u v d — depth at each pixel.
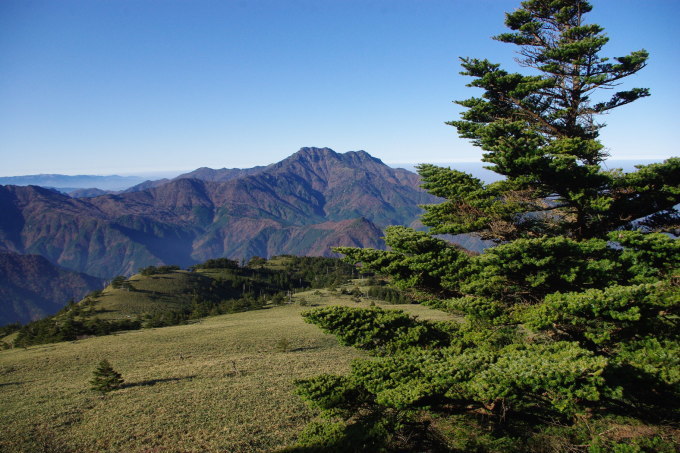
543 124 11.98
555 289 8.83
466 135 12.31
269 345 53.88
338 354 48.56
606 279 8.09
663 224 9.61
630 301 6.74
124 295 133.88
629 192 9.25
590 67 11.38
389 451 8.58
